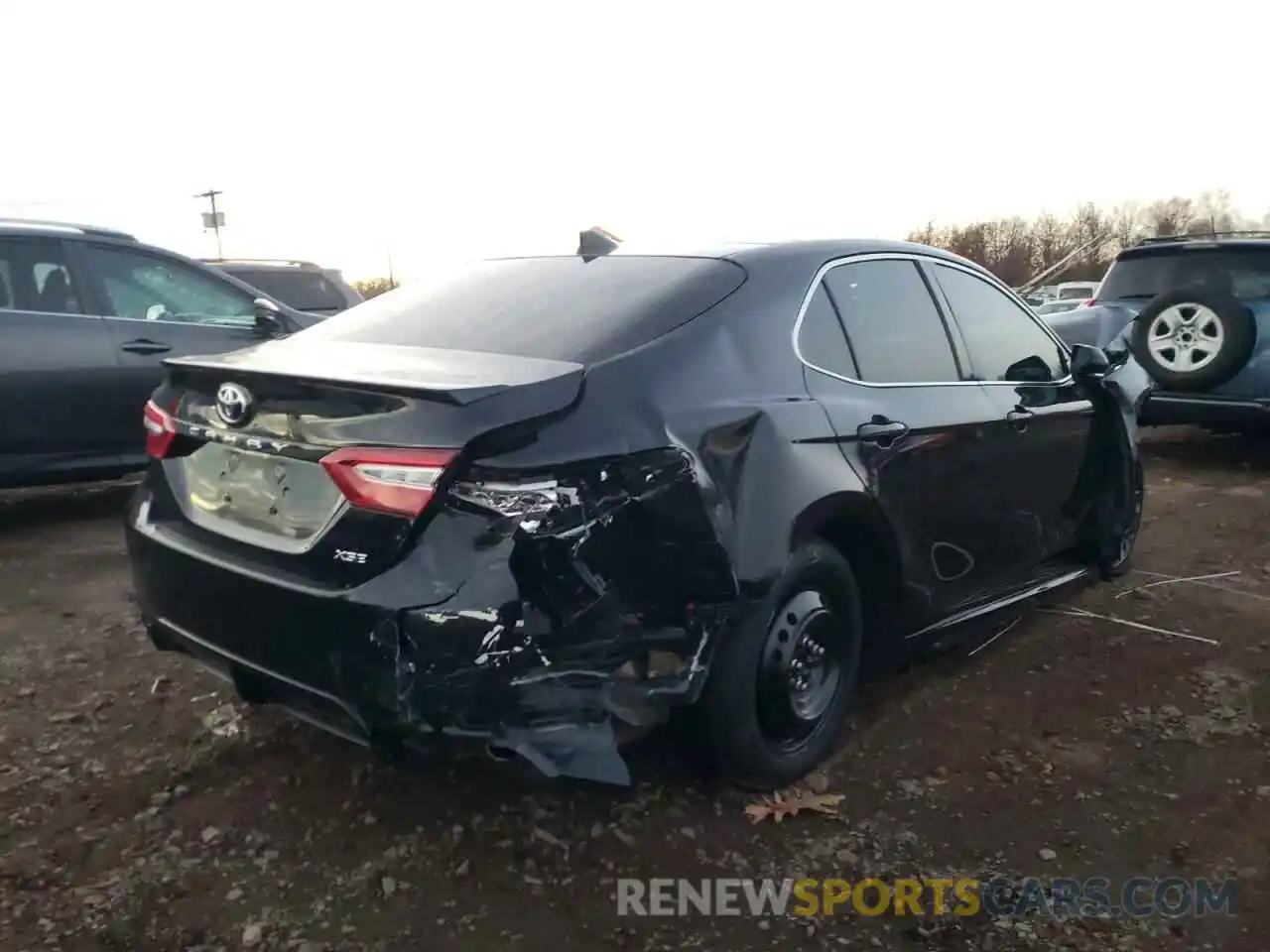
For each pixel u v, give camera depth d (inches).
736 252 139.2
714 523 114.0
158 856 117.2
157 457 130.0
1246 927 109.9
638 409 112.4
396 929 106.5
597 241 150.4
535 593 102.3
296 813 125.6
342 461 105.0
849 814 128.3
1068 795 133.8
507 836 121.7
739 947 105.4
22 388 231.5
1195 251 340.5
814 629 131.6
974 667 172.9
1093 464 196.2
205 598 116.3
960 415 154.5
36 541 239.1
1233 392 315.6
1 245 233.1
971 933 108.3
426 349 124.3
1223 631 190.5
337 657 103.9
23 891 110.7
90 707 151.7
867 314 148.2
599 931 107.1
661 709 112.0
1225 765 141.9
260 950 103.4
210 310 269.7
